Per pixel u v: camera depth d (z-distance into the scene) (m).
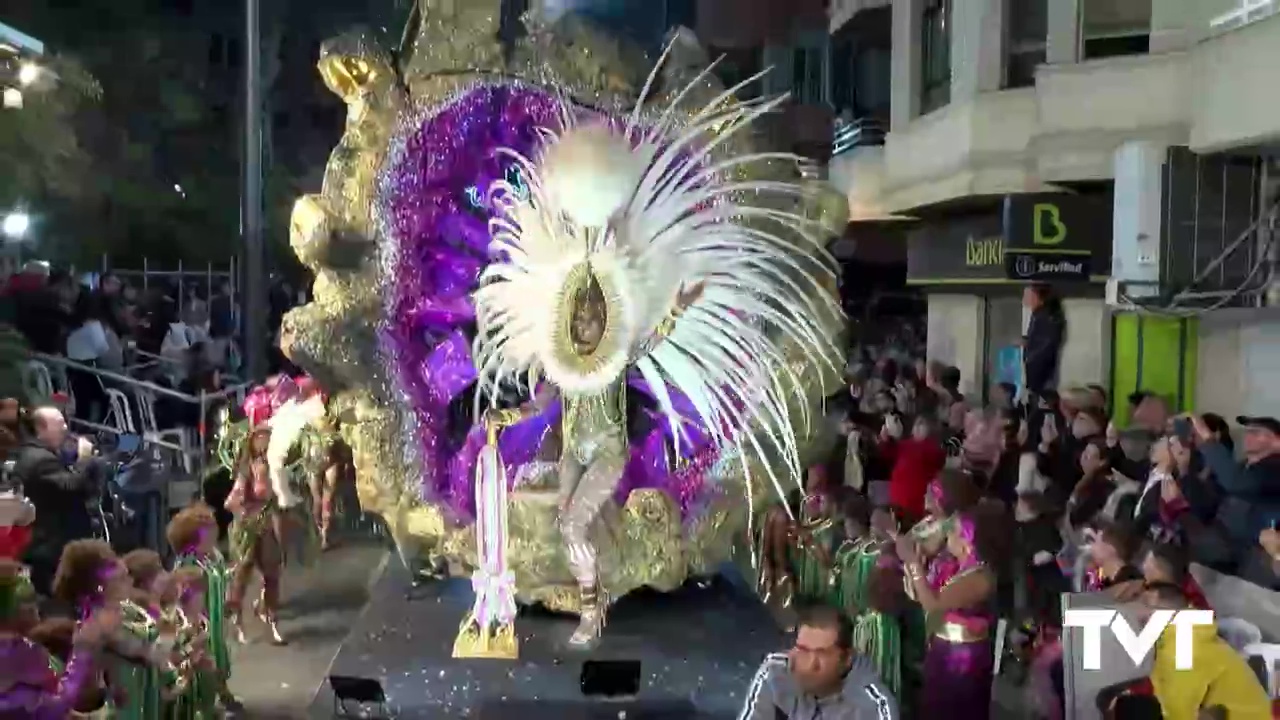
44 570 7.60
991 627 6.47
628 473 7.75
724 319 7.24
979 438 9.32
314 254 7.20
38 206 17.83
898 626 6.89
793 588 7.67
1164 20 11.48
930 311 17.67
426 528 7.48
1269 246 10.08
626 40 7.50
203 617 6.88
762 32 17.50
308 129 19.81
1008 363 14.61
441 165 7.63
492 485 6.83
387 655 6.72
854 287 19.88
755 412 7.29
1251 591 5.95
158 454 10.31
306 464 9.16
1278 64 8.98
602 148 6.82
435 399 7.77
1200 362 10.80
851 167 18.27
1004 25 13.65
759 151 7.50
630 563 7.18
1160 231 10.35
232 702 7.23
